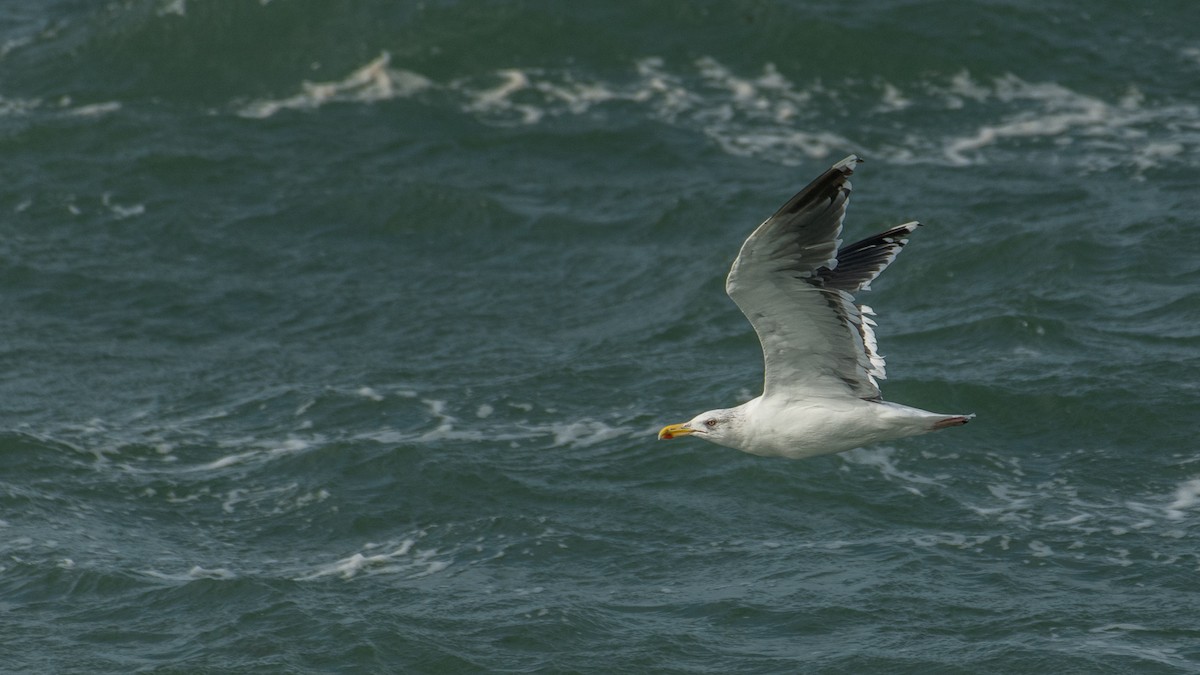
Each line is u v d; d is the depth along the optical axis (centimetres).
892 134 3841
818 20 4131
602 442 2689
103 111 3988
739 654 2125
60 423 2822
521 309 3250
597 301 3266
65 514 2525
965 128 3853
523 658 2134
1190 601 2194
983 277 3206
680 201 3594
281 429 2789
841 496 2497
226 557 2405
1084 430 2642
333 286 3356
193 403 2905
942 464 2570
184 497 2581
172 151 3828
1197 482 2488
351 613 2242
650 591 2288
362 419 2805
